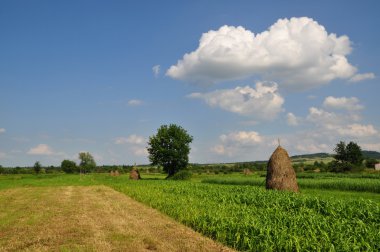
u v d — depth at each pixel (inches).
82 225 697.0
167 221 740.7
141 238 577.9
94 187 1929.1
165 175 4244.6
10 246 536.4
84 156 5152.6
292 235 501.0
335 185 1498.5
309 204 782.5
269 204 814.5
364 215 636.1
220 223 609.3
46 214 858.8
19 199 1279.5
